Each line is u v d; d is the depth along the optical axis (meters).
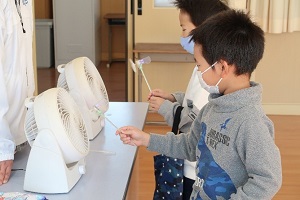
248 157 1.25
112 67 7.57
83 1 7.29
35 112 1.42
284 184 3.38
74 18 7.34
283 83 5.15
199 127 1.52
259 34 1.33
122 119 2.11
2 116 1.50
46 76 6.85
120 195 1.39
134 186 2.75
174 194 1.88
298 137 4.42
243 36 1.30
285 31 4.95
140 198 3.16
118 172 1.56
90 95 1.83
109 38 7.69
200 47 1.35
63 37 7.41
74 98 1.82
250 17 1.38
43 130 1.40
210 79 1.35
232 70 1.31
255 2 4.86
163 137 1.61
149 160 3.80
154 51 4.60
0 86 1.50
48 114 1.41
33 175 1.41
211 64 1.33
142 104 2.37
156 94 2.05
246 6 4.88
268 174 1.22
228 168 1.32
